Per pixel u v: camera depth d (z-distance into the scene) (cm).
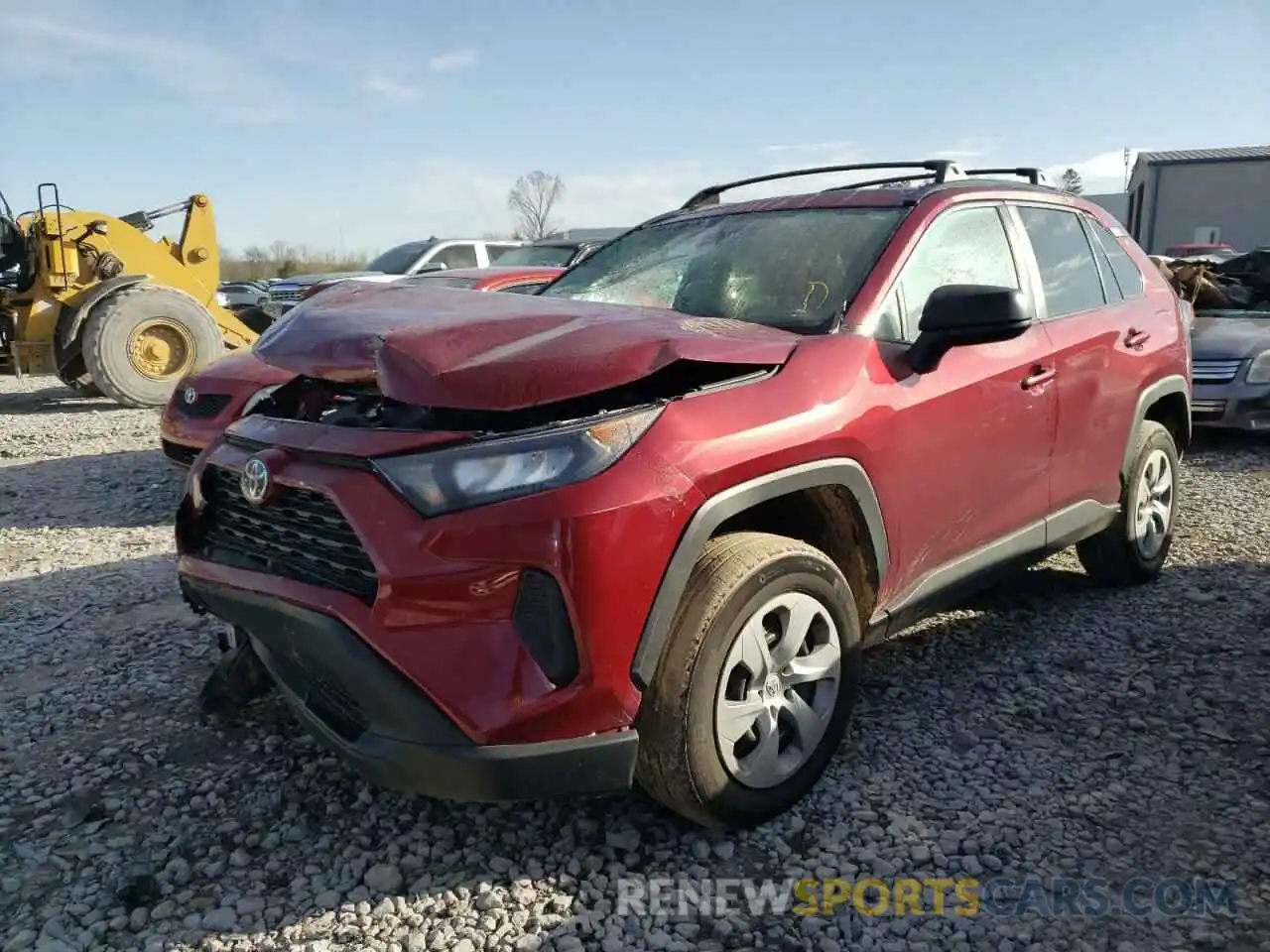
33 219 1132
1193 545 550
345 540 252
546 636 240
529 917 254
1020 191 410
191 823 294
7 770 324
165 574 517
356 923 252
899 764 323
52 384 1441
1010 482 367
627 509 242
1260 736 339
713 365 281
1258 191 3631
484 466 239
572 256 1347
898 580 325
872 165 411
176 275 1242
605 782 249
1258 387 803
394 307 330
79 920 254
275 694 371
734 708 271
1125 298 452
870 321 324
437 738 238
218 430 590
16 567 534
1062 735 342
